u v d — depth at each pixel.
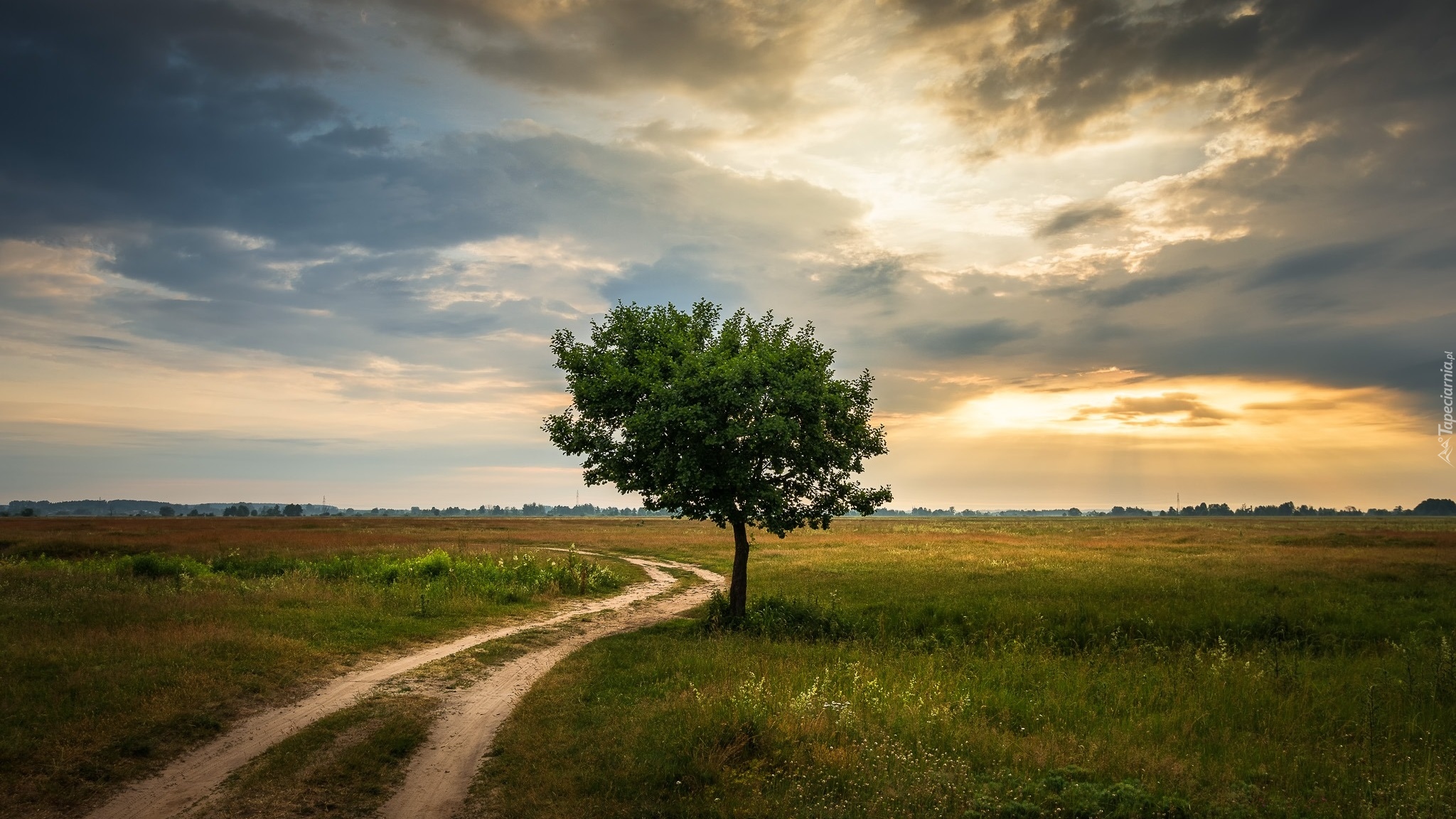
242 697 11.86
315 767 9.16
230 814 7.84
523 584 28.69
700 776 8.32
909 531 83.19
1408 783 8.16
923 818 7.15
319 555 37.28
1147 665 15.78
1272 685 13.23
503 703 12.46
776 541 62.12
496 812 7.95
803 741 9.33
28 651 12.96
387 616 19.70
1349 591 24.39
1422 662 14.64
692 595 29.02
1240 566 32.59
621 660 15.53
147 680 11.72
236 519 110.19
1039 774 8.50
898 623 21.14
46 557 35.47
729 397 18.78
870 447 21.58
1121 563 35.41
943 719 10.31
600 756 9.28
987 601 22.84
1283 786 8.35
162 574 27.64
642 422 18.97
